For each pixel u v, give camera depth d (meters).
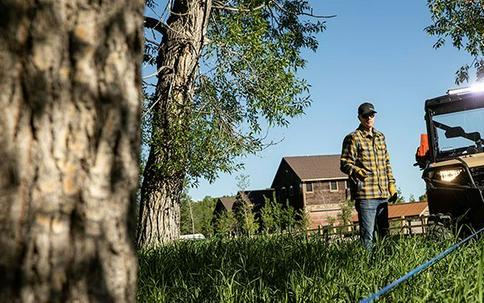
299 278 4.69
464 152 8.88
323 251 6.52
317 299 4.15
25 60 1.62
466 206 7.84
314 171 60.31
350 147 7.73
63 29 1.66
